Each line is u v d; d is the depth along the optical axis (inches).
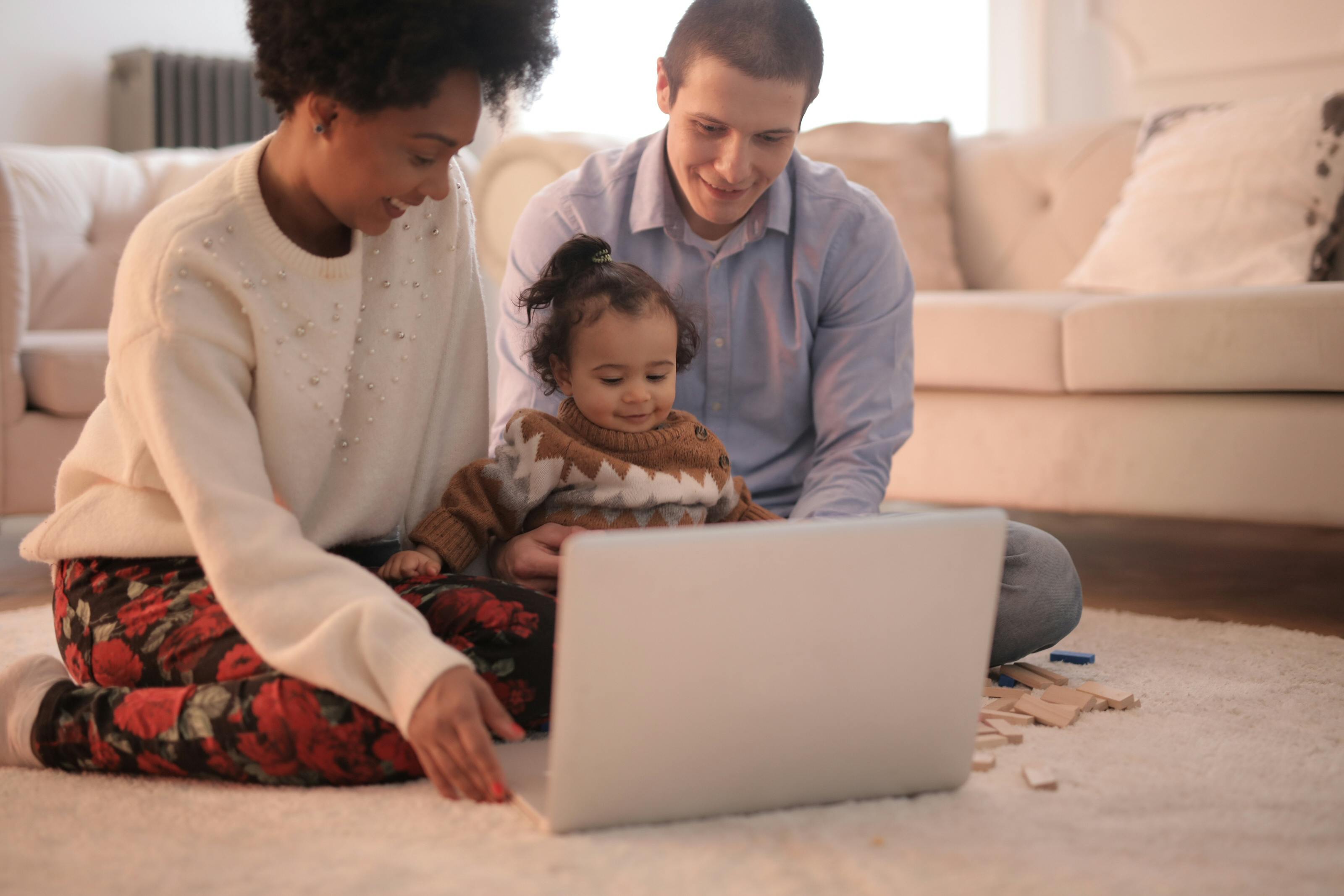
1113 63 151.0
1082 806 38.2
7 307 94.0
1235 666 57.5
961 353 87.8
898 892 31.3
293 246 43.5
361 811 37.0
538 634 42.9
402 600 39.9
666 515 53.6
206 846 34.5
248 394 43.8
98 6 182.5
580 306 53.7
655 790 35.3
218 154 126.4
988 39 159.0
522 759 40.6
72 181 116.1
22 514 95.5
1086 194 107.3
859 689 36.6
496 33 40.1
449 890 31.0
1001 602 53.4
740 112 51.0
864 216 60.0
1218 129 99.1
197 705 39.5
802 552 34.6
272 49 40.3
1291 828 36.4
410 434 49.4
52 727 41.9
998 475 87.8
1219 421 78.2
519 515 52.9
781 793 37.1
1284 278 90.7
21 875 32.6
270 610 38.8
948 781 39.4
